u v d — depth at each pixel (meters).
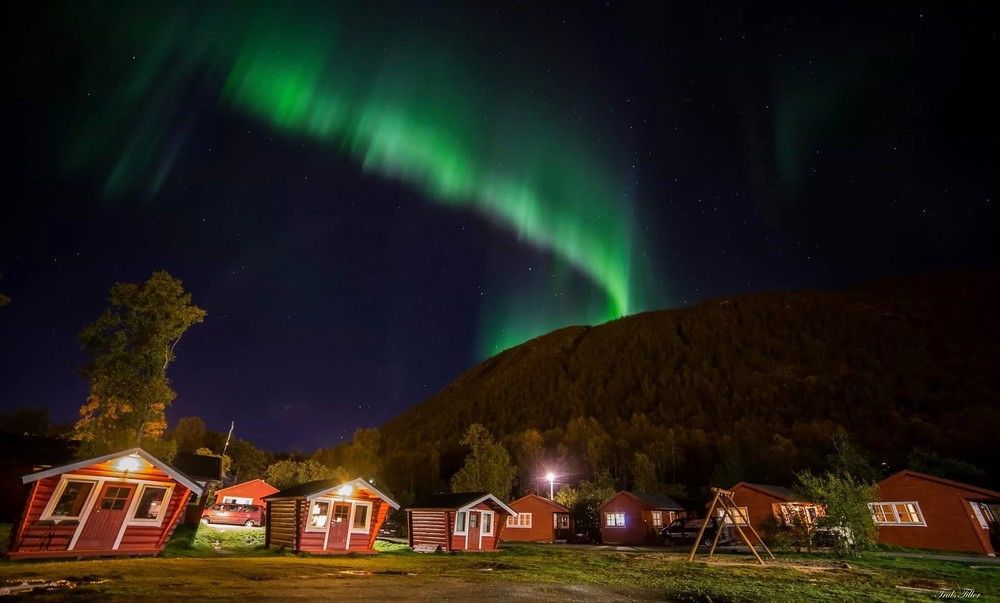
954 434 85.50
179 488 18.84
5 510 27.50
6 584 10.99
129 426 32.16
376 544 31.14
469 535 29.08
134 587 11.35
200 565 16.34
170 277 34.78
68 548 16.38
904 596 14.74
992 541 31.28
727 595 14.32
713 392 176.00
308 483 25.89
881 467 56.25
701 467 97.50
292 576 14.64
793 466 77.12
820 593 14.98
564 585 15.36
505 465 59.97
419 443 194.00
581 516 52.50
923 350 166.25
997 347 158.00
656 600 13.26
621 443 108.31
